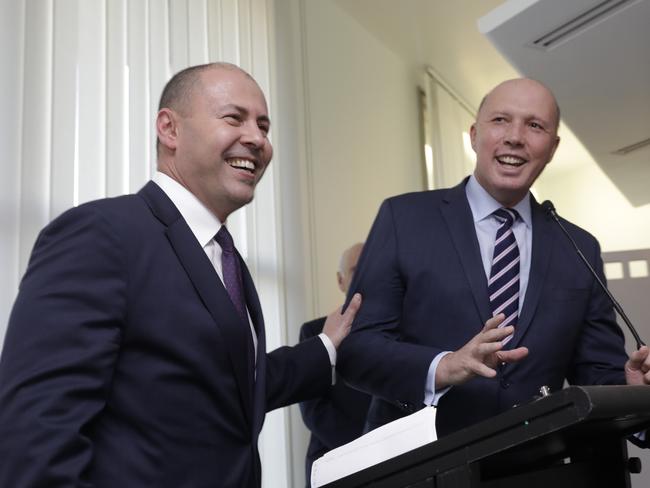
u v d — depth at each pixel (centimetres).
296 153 385
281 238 365
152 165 284
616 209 686
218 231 148
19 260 231
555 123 197
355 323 187
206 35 332
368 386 175
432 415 107
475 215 195
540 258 188
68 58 255
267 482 326
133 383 124
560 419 87
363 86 470
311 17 426
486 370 147
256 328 149
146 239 131
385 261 190
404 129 516
